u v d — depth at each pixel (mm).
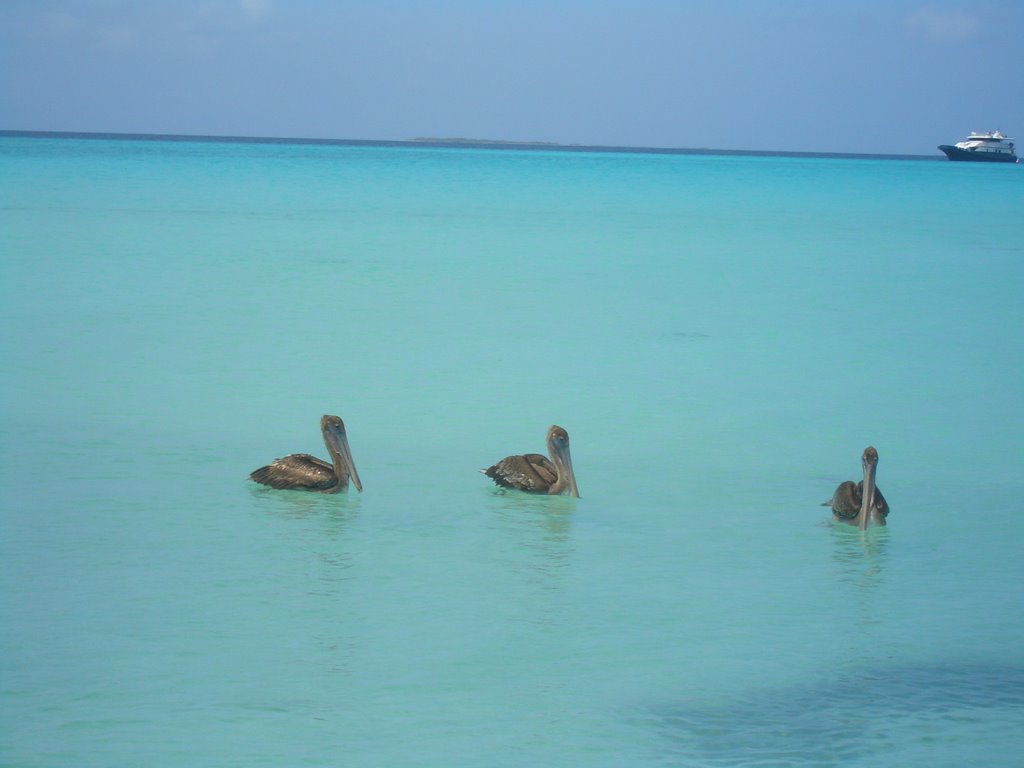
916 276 42656
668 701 10109
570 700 10102
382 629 11445
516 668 10680
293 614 11758
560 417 20625
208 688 10148
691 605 12289
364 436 19125
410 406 21172
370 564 13289
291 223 57781
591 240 53375
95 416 19734
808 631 11664
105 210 61938
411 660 10789
